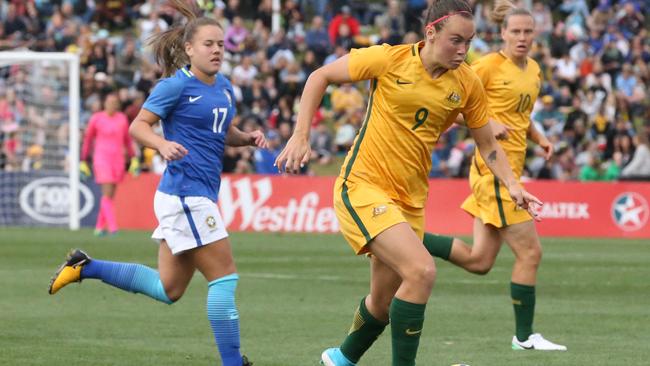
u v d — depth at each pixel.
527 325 23.91
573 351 23.53
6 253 46.50
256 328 26.62
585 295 34.47
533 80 25.03
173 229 19.23
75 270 20.53
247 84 73.81
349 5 85.31
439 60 17.91
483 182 24.64
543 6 83.88
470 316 29.17
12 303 30.84
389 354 23.03
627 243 56.09
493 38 77.62
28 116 68.38
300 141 17.89
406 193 18.62
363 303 19.25
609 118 73.38
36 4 83.00
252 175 63.06
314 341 24.62
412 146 18.38
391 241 17.77
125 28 83.44
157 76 72.25
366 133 18.48
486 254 25.03
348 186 18.50
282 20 83.94
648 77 79.44
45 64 70.75
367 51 18.23
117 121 56.03
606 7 83.06
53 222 64.50
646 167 66.69
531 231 24.25
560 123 72.44
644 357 22.72
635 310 30.80
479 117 19.17
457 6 17.66
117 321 27.45
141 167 68.38
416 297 17.62
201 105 19.36
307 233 61.50
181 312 29.22
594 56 79.62
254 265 43.09
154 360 21.69
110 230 56.59
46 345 23.50
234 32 79.25
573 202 60.84
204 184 19.34
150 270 20.50
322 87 18.22
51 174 64.50
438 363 21.91
